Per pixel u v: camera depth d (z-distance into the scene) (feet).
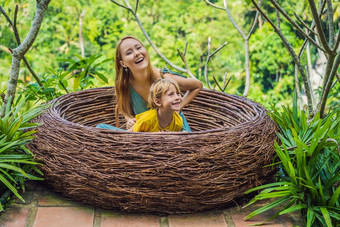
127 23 56.70
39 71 52.80
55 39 54.80
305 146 6.56
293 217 6.77
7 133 7.18
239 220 6.69
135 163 6.26
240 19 53.21
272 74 50.01
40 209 6.84
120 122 10.73
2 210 6.46
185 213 6.74
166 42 53.57
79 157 6.52
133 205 6.53
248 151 6.71
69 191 6.87
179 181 6.29
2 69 36.63
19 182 7.50
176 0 56.34
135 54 8.16
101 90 10.23
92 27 54.44
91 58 10.68
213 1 55.57
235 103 9.49
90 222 6.53
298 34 45.70
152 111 7.99
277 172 7.63
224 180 6.49
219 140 6.61
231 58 53.57
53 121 7.27
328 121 6.76
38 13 8.73
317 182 7.00
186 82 8.87
